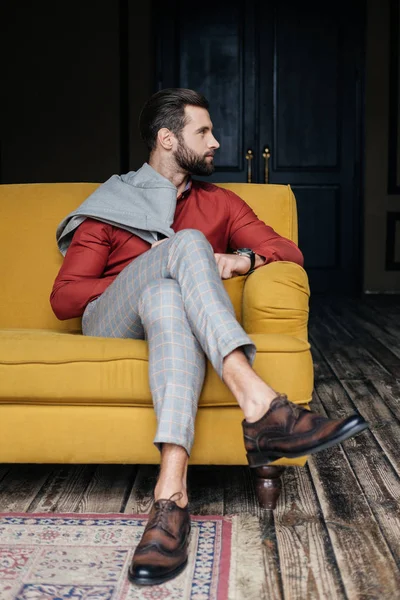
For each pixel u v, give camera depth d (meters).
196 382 1.57
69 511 1.74
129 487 1.92
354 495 1.84
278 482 1.74
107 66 6.30
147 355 1.68
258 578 1.40
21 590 1.34
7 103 6.31
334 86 6.38
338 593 1.34
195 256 1.59
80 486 1.93
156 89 6.36
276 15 6.30
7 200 2.37
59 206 2.34
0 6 6.23
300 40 6.33
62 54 6.28
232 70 6.34
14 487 1.92
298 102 6.38
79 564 1.45
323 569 1.44
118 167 6.38
